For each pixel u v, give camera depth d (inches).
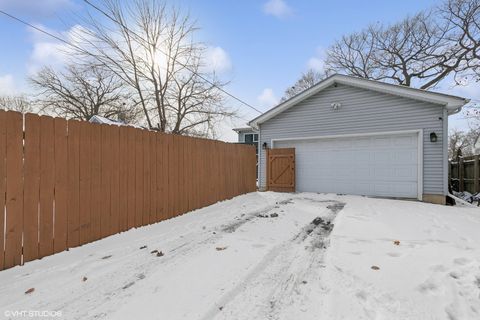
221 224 201.3
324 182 398.6
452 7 733.3
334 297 98.1
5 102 896.3
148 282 111.0
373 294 99.8
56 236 138.9
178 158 228.2
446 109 321.4
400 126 346.3
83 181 152.6
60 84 782.5
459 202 321.4
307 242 160.6
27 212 127.4
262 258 134.8
